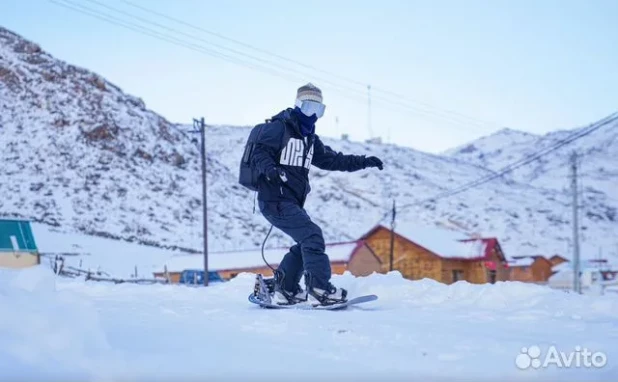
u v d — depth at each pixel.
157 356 2.55
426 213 106.25
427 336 3.40
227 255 41.50
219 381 2.29
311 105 5.25
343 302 4.98
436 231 42.78
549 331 3.70
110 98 91.38
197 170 86.44
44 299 2.91
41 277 3.36
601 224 125.94
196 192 78.62
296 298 5.30
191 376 2.33
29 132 78.00
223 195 82.25
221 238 68.25
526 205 125.44
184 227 68.25
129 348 2.74
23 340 2.43
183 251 61.62
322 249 5.14
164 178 78.94
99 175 73.50
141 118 90.56
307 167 5.36
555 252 92.31
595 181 176.38
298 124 5.25
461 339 3.31
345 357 2.79
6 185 66.56
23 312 2.59
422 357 2.82
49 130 79.19
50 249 53.53
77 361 2.33
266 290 5.11
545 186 177.38
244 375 2.39
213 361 2.56
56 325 2.54
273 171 5.02
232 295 6.09
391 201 108.12
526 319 4.21
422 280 6.21
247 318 4.07
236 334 3.35
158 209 70.69
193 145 95.44
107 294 6.19
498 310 4.75
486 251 40.34
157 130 90.88
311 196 104.00
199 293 6.23
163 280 32.31
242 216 77.44
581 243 103.81
